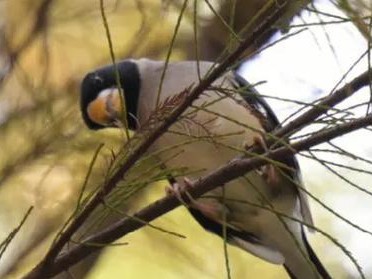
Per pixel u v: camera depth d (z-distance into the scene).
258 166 5.27
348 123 4.82
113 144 7.53
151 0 8.04
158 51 8.19
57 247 4.91
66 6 8.07
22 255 7.78
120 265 8.31
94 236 5.21
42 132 7.58
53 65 8.00
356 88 4.86
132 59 7.87
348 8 4.53
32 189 7.74
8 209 7.82
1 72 7.71
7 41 7.82
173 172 4.83
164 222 8.28
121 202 4.75
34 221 7.84
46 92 7.69
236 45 4.64
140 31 8.09
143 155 4.84
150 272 8.32
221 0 7.57
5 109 7.66
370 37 4.55
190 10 7.68
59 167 7.66
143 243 8.31
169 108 4.72
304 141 4.89
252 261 8.39
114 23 8.21
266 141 5.34
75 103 7.75
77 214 4.82
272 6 4.92
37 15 7.93
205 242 8.34
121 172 4.68
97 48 8.15
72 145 7.52
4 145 7.61
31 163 7.58
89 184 7.56
